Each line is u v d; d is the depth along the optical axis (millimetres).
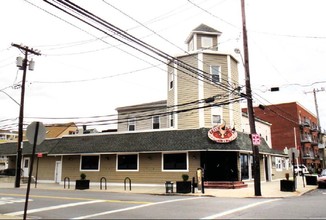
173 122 27750
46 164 34781
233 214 11031
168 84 29391
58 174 33688
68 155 31266
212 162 25406
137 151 26672
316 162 65625
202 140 24781
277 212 11453
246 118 34312
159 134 27281
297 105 54844
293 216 10539
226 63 27672
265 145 32875
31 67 28578
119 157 28609
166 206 13336
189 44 30656
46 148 34594
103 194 19750
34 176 35344
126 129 35594
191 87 27188
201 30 29234
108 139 29406
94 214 11484
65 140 31812
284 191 21203
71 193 20438
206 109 26438
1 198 17172
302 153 55969
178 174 25844
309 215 10742
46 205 14172
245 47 20125
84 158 30359
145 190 22906
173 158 26344
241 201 15406
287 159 43531
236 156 25578
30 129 10531
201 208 12672
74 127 52688
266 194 19438
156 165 26859
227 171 25094
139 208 12820
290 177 41094
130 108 35938
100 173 29125
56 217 11047
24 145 37594
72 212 12086
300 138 53719
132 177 27594
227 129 24766
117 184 28078
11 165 39562
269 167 34625
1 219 10688
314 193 21016
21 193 20234
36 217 11125
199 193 20109
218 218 10188
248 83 19969
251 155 29047
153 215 10977
